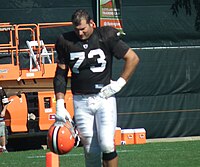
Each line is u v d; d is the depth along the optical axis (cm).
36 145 4766
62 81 2112
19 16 5016
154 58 5094
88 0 5084
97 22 5053
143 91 5059
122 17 5088
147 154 3628
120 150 3912
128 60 2069
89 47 2048
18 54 4647
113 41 2056
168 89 5103
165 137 5097
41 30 5000
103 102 2050
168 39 5138
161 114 5084
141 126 5053
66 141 2012
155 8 5131
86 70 2055
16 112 4400
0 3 4991
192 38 5175
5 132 4269
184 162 3219
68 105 4381
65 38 2072
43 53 4584
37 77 4491
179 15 5166
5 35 4972
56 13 5053
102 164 2103
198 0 5191
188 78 5141
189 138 5034
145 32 5112
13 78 4488
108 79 2084
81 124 2077
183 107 5116
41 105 4447
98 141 2066
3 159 3638
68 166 3173
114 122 2070
